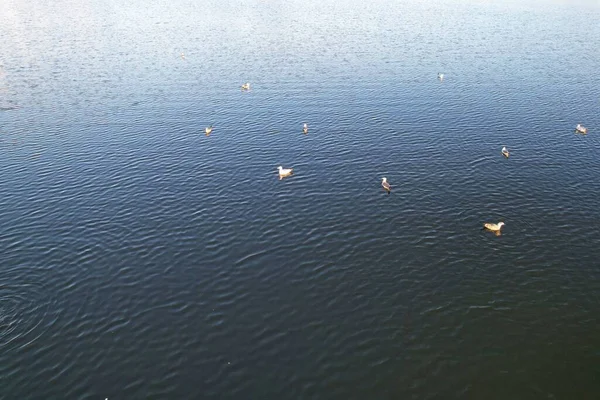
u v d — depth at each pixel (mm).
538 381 34000
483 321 39062
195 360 35562
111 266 45188
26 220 52562
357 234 49938
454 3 196500
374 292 42156
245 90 93562
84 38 136375
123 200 56594
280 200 56344
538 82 97938
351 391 33281
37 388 33312
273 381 33969
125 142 72312
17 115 82438
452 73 103188
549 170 62781
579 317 39438
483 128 75875
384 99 88125
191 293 41969
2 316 38906
